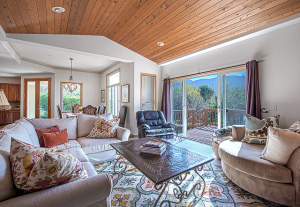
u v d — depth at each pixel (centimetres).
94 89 766
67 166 102
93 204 101
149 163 153
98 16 292
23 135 176
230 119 350
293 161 153
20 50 438
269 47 279
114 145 212
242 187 183
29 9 236
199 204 162
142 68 482
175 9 262
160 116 443
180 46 380
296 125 208
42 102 673
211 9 247
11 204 80
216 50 366
